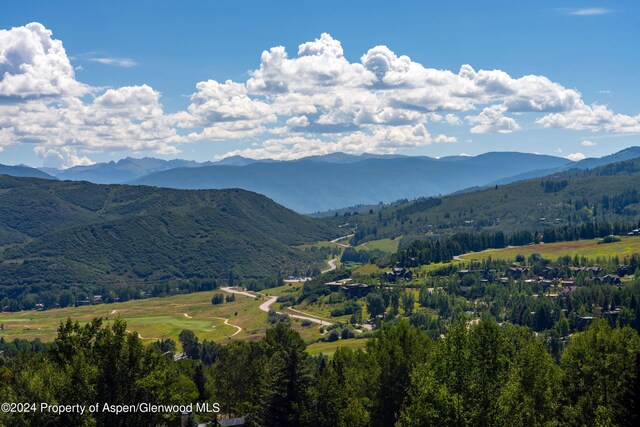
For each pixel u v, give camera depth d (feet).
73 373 277.23
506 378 280.31
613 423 254.88
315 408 363.56
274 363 393.09
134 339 298.15
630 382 258.98
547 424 265.34
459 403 264.72
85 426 263.70
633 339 310.24
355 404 356.79
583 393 289.94
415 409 284.00
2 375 355.36
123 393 287.48
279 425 360.89
